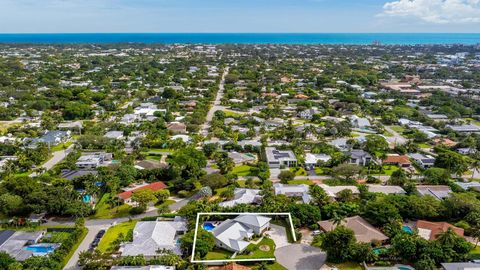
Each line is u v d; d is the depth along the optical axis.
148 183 152.25
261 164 166.25
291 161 171.38
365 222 117.25
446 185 150.62
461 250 99.94
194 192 145.50
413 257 99.75
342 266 100.00
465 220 120.56
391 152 191.12
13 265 92.19
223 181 146.00
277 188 141.88
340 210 122.62
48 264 93.81
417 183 153.88
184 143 193.75
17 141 191.25
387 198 127.31
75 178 142.88
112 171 151.62
